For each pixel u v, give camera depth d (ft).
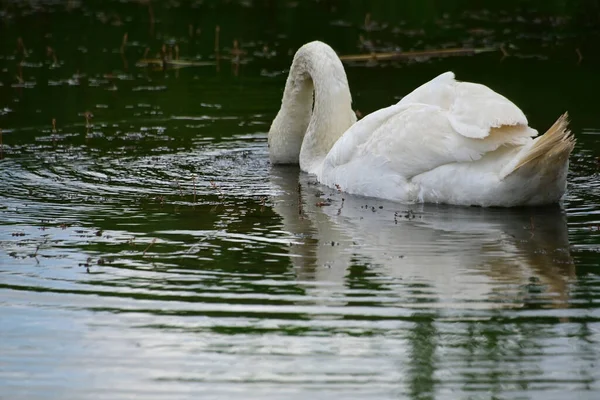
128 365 30.83
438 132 45.96
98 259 39.45
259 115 67.97
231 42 90.48
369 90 71.77
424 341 31.81
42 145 59.67
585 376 29.66
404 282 36.50
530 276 36.86
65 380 29.94
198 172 54.49
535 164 43.52
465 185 45.34
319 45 55.67
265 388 29.30
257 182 52.54
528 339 31.83
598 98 67.92
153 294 35.83
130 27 97.86
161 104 70.54
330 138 55.01
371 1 106.22
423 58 83.20
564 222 43.24
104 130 63.62
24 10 107.04
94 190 50.11
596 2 100.83
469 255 39.22
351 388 29.25
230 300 35.19
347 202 47.70
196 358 31.14
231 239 41.83
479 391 28.94
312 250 40.22
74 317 34.12
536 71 76.95
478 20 97.55
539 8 101.50
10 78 77.71
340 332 32.60
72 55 86.02
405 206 46.42
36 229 43.45
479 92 45.75
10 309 34.76
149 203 47.73
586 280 36.40
